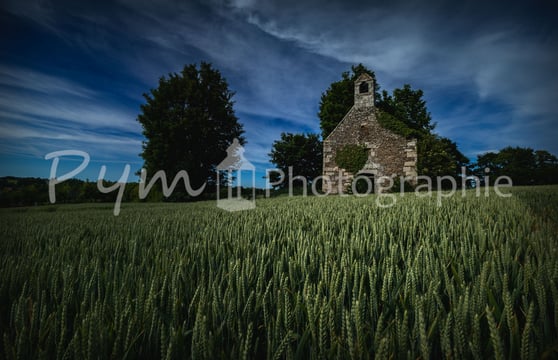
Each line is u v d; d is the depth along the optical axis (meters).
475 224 1.85
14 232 2.64
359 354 0.51
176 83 24.69
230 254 1.35
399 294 0.79
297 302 0.71
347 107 28.67
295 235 1.85
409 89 30.30
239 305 0.73
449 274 1.01
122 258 1.43
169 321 0.68
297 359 0.56
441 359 0.58
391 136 19.23
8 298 0.92
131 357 0.58
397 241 1.62
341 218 2.77
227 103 27.53
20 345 0.58
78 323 0.66
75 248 1.71
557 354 0.53
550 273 0.79
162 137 23.00
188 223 2.96
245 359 0.50
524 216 2.16
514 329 0.55
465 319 0.56
